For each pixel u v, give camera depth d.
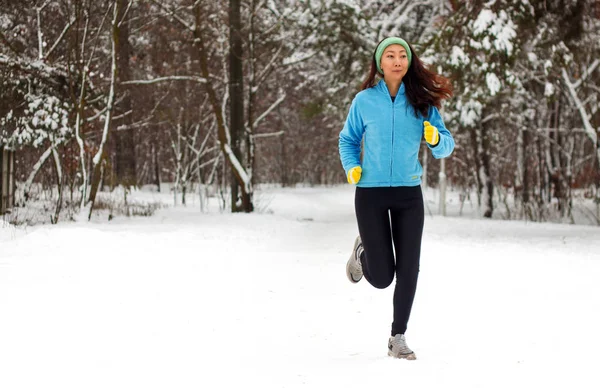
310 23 20.42
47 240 9.13
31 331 4.32
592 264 7.91
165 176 44.59
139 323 4.69
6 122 14.48
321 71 24.31
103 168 17.70
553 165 23.78
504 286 6.33
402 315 3.81
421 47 18.03
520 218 21.09
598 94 20.61
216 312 5.16
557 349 3.90
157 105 21.58
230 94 19.61
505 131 29.77
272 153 47.34
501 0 14.82
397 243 3.91
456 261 8.23
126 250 8.86
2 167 14.39
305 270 7.51
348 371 3.45
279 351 3.98
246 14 20.48
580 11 15.02
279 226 14.44
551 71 16.23
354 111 3.93
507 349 3.92
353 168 3.85
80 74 14.71
